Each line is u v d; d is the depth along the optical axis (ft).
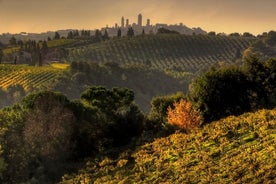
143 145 171.12
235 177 111.86
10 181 160.86
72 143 178.29
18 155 165.89
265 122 146.72
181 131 178.91
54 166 166.50
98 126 189.47
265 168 108.99
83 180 152.46
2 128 172.14
